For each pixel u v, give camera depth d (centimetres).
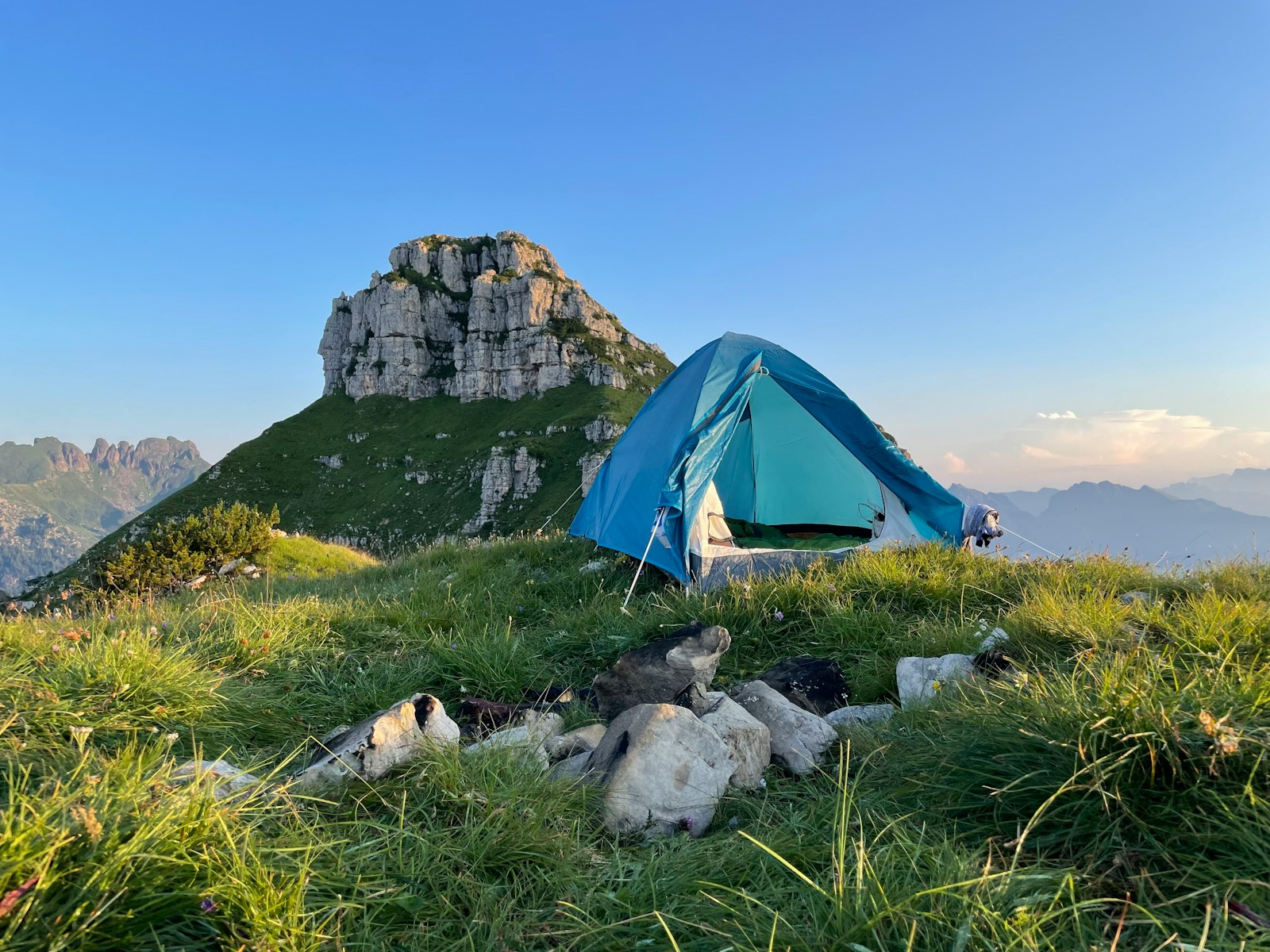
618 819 316
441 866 263
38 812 223
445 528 12119
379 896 237
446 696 529
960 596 683
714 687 550
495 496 12056
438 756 340
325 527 12588
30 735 330
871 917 205
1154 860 239
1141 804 256
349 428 15150
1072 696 304
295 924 206
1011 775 286
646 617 702
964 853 247
